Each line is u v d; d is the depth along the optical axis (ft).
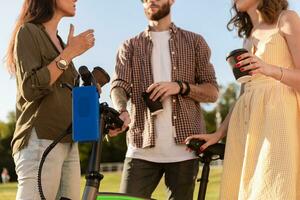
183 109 12.59
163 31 13.07
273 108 9.93
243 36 11.23
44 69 9.13
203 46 13.16
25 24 9.62
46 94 9.49
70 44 9.37
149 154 12.61
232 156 10.44
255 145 10.02
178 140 12.48
